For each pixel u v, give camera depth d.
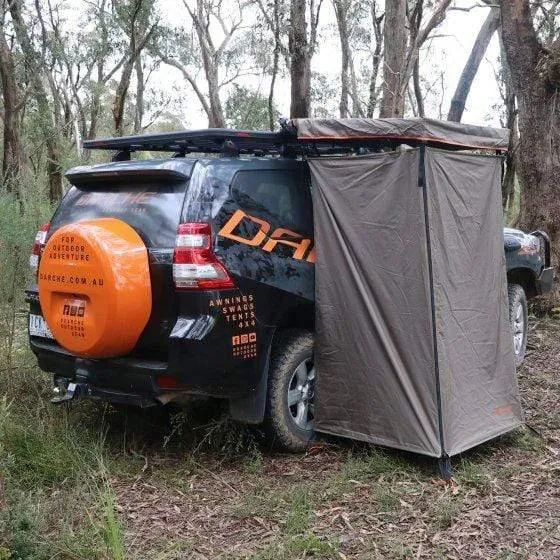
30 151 21.23
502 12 9.47
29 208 8.66
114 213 4.71
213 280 4.35
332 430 4.97
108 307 4.22
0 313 6.39
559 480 4.46
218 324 4.36
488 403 4.91
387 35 13.91
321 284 4.98
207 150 5.86
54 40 20.69
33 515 3.61
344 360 4.90
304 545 3.59
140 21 18.34
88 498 4.02
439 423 4.48
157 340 4.41
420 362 4.55
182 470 4.61
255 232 4.71
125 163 4.83
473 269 4.81
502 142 5.20
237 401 4.71
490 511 4.04
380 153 4.72
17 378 5.75
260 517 3.97
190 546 3.65
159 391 4.36
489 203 5.00
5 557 3.18
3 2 18.48
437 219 4.56
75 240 4.33
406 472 4.54
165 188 4.57
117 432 5.12
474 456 4.82
